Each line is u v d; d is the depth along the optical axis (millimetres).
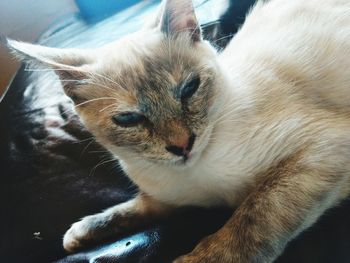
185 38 218
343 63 238
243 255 187
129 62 209
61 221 281
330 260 184
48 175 295
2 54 456
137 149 211
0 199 291
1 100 346
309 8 259
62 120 312
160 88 203
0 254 276
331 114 222
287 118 215
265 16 270
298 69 235
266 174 212
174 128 200
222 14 319
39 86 341
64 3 464
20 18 479
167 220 243
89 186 289
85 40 385
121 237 246
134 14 397
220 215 225
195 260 189
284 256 191
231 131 213
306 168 199
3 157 307
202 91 208
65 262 231
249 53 242
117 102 206
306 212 193
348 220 196
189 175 218
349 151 206
